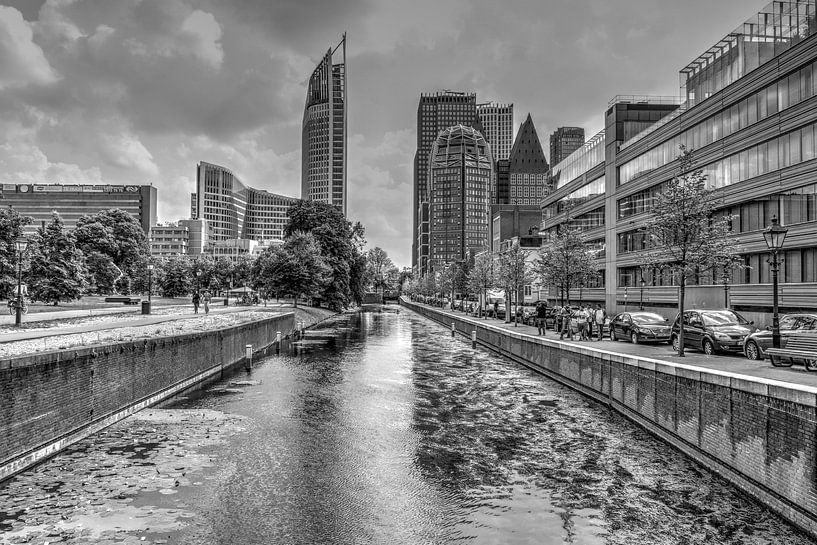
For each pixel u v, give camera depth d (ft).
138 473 40.50
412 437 51.29
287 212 286.25
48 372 44.14
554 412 62.23
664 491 37.73
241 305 252.21
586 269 126.62
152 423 55.93
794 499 31.78
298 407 63.93
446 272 317.83
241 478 39.75
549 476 40.75
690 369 44.42
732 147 124.36
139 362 62.28
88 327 97.19
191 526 31.58
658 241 72.74
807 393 30.66
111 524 31.65
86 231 277.44
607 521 32.86
